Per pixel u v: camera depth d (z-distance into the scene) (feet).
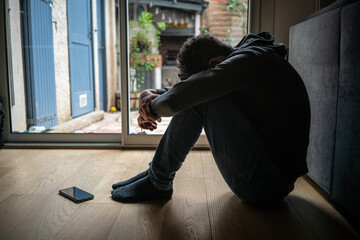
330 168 4.95
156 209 4.79
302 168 4.47
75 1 13.69
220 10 21.76
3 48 8.68
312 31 5.66
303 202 5.10
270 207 4.89
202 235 4.02
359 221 3.98
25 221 4.38
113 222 4.36
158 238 3.94
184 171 6.74
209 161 7.53
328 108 5.02
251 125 4.04
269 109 3.99
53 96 12.06
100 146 8.71
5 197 5.26
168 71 22.90
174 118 4.48
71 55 13.50
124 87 8.55
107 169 6.86
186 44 4.24
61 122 12.76
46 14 11.41
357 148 4.01
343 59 4.42
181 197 5.27
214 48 4.16
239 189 4.52
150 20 20.53
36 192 5.49
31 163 7.27
